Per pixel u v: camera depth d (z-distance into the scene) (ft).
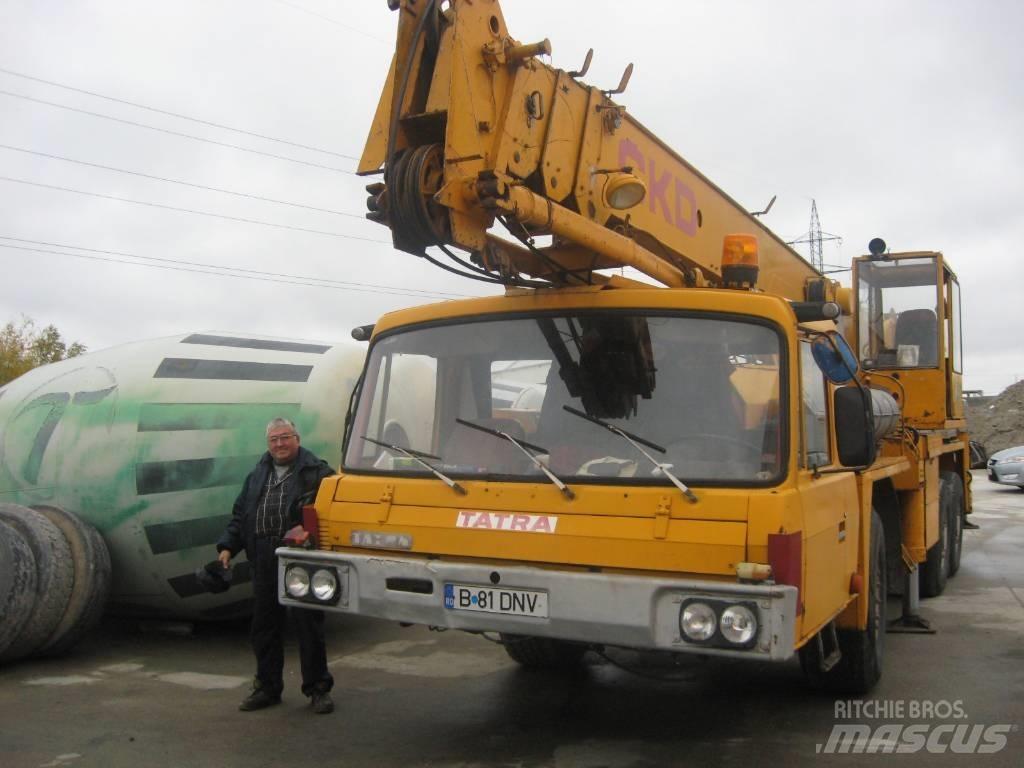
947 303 32.42
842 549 16.05
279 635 18.57
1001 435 119.75
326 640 24.57
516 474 14.67
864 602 17.74
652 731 17.03
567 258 17.20
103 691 19.84
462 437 15.51
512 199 14.23
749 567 12.43
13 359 132.36
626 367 14.84
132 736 16.80
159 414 23.84
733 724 17.39
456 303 16.74
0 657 21.24
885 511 23.43
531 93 15.87
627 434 14.29
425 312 16.93
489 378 15.78
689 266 21.44
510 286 16.28
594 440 14.47
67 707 18.63
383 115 15.76
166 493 23.44
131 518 23.20
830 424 16.55
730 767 15.15
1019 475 71.31
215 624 26.68
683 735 16.78
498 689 19.80
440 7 15.12
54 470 23.98
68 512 23.29
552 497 14.08
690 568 12.97
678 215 20.88
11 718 17.89
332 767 15.24
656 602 12.82
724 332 14.49
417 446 15.90
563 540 13.71
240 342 27.07
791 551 12.61
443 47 15.10
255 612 18.45
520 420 15.23
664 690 19.65
